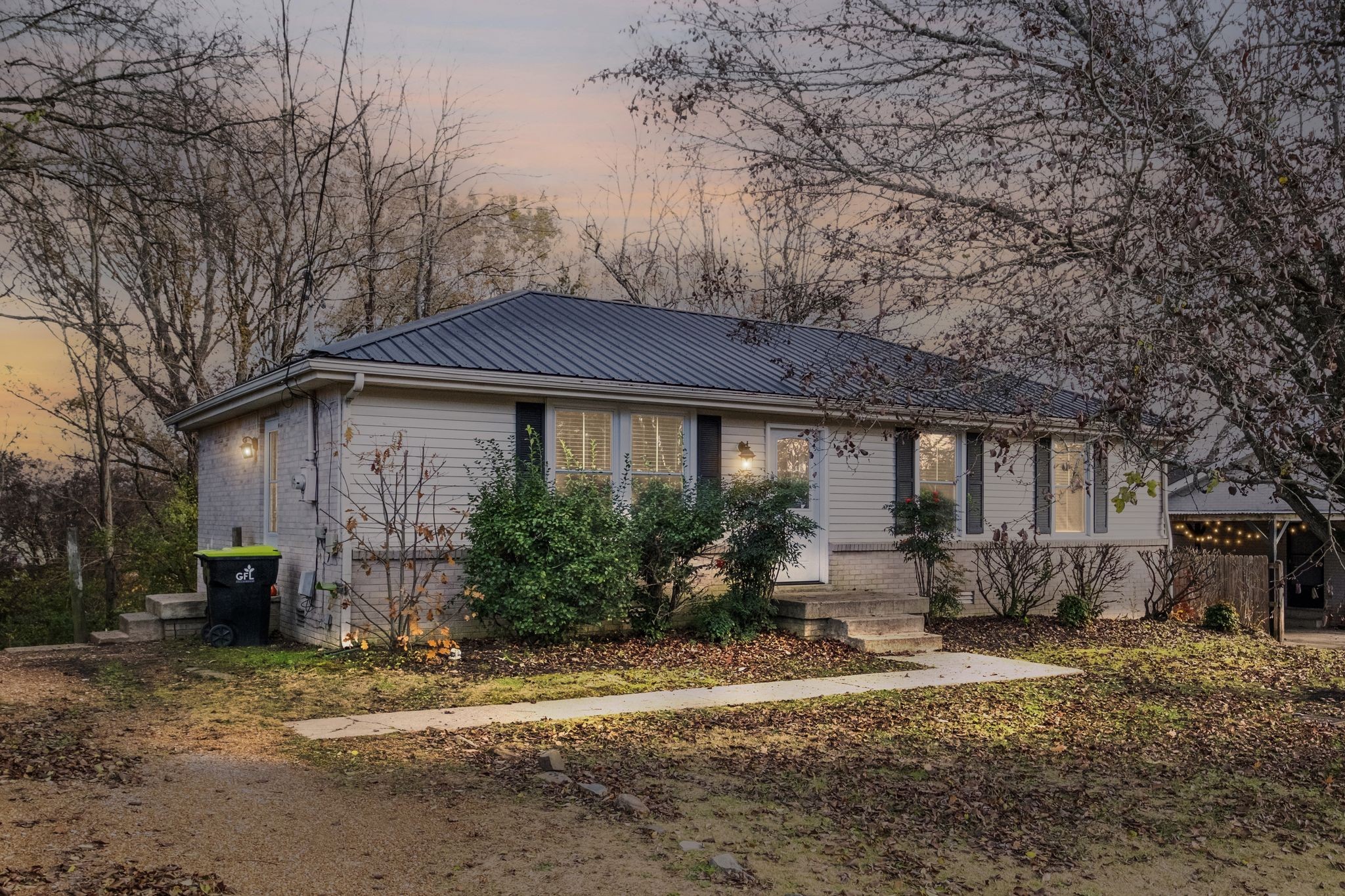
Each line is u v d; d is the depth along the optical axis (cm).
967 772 775
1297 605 2291
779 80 856
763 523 1362
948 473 1719
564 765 729
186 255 2030
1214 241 723
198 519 1894
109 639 1373
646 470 1417
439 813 606
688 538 1310
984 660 1330
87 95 880
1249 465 728
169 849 514
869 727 909
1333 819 700
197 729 804
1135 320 686
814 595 1481
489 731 833
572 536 1223
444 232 2694
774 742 841
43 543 2436
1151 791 749
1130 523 1950
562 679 1086
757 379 1502
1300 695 1165
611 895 500
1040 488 1797
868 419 982
